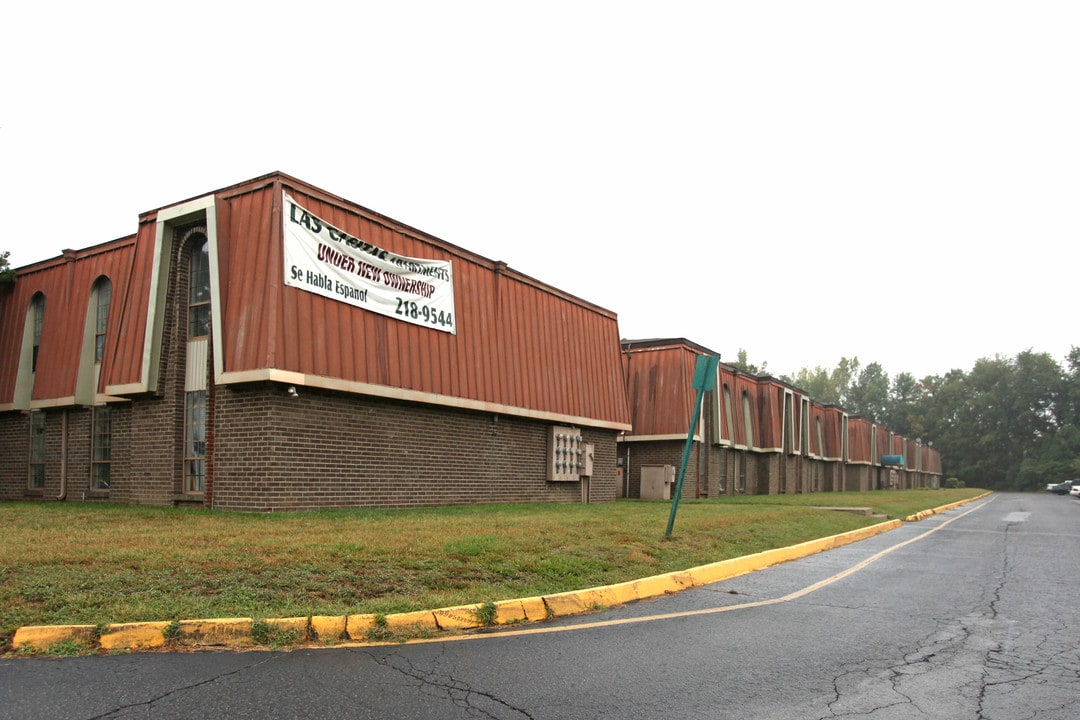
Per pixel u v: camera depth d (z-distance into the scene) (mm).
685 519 16188
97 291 19078
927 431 123438
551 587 8656
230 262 14367
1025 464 106125
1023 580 11375
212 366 14844
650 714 4898
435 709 4805
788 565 12805
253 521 11766
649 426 32469
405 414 16641
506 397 19688
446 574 8484
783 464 45438
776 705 5156
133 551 8266
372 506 15562
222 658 5699
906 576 11680
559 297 23375
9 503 17312
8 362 20641
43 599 6477
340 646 6191
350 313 15102
